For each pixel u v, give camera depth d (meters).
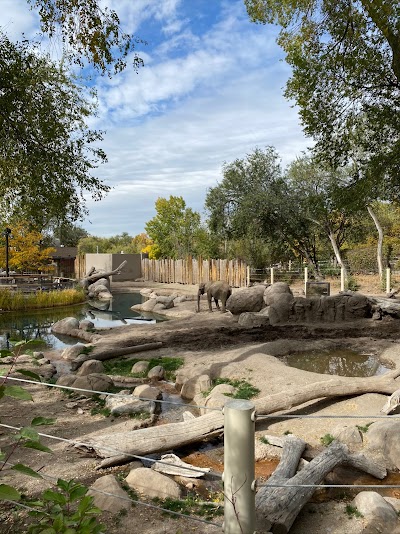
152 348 10.06
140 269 33.22
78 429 5.52
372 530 3.46
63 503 2.11
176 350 9.82
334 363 8.97
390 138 12.43
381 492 4.16
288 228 26.72
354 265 27.91
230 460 2.61
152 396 6.78
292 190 26.17
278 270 27.62
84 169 11.42
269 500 3.57
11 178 10.77
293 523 3.60
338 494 4.08
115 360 9.24
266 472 4.59
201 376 7.28
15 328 14.40
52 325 14.25
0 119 9.27
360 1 9.70
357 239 31.23
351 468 4.54
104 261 32.09
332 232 27.81
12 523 3.40
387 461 4.65
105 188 11.76
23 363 8.78
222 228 27.81
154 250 40.62
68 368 8.79
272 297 14.02
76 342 11.93
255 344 10.28
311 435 5.26
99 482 3.99
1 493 1.96
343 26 10.81
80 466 4.53
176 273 28.38
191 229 38.47
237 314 14.52
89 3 7.91
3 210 11.79
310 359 9.25
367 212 26.48
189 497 3.95
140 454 4.75
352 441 4.97
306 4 10.55
